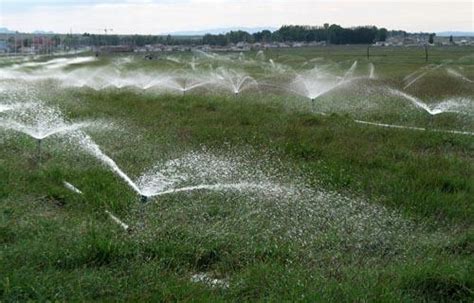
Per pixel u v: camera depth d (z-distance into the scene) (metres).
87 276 5.05
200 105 15.28
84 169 8.44
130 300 4.76
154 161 8.82
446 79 21.69
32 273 5.02
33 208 6.77
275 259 5.64
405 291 5.00
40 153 9.30
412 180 8.19
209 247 5.77
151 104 15.27
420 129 12.05
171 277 5.20
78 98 16.14
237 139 10.43
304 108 15.00
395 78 22.59
